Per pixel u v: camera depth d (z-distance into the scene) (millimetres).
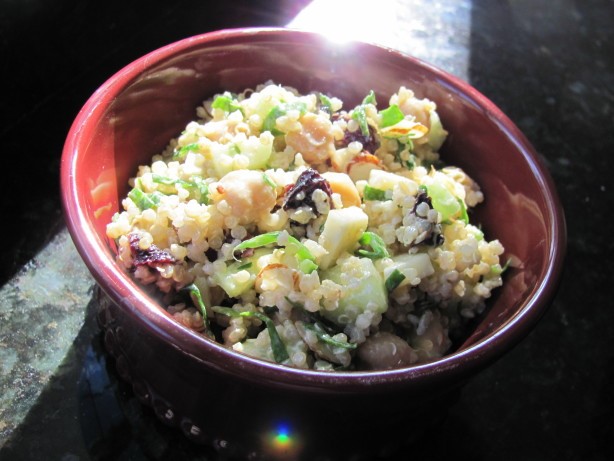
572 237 224
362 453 145
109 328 151
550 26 307
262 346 138
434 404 142
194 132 167
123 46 240
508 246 169
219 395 128
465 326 164
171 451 152
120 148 161
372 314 139
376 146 170
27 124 211
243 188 145
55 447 149
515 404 177
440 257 152
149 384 142
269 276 140
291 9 272
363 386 114
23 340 165
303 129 164
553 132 258
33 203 193
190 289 141
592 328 200
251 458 142
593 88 281
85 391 158
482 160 178
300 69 186
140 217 147
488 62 279
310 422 129
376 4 287
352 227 145
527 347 192
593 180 244
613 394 184
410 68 181
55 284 177
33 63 214
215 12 260
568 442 172
